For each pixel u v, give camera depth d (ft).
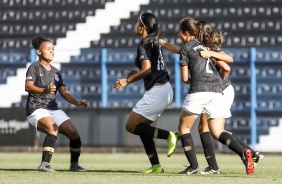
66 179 74.74
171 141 89.20
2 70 229.25
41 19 250.16
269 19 237.45
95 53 220.02
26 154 185.37
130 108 196.24
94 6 248.73
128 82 89.15
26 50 229.04
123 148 196.75
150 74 89.71
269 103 212.43
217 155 189.88
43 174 84.28
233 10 240.32
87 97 219.61
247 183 70.74
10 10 252.42
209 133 91.04
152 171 92.63
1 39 248.93
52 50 94.94
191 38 86.63
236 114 208.95
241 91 211.82
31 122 93.61
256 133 208.44
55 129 92.48
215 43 85.66
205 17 241.35
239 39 236.22
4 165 119.14
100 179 74.79
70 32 247.91
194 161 87.56
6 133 198.59
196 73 84.43
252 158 91.25
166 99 89.66
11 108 198.29
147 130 90.38
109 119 197.57
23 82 228.02
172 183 69.46
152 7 245.45
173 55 210.59
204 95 84.23
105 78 217.36
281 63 211.61
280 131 207.62
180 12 243.19
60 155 181.06
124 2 246.68
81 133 198.59
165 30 240.53
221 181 72.90
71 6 250.16
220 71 89.51
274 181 74.02
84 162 141.08
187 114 85.66
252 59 211.00
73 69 221.25
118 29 246.06
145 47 88.84
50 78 94.94
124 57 217.36
